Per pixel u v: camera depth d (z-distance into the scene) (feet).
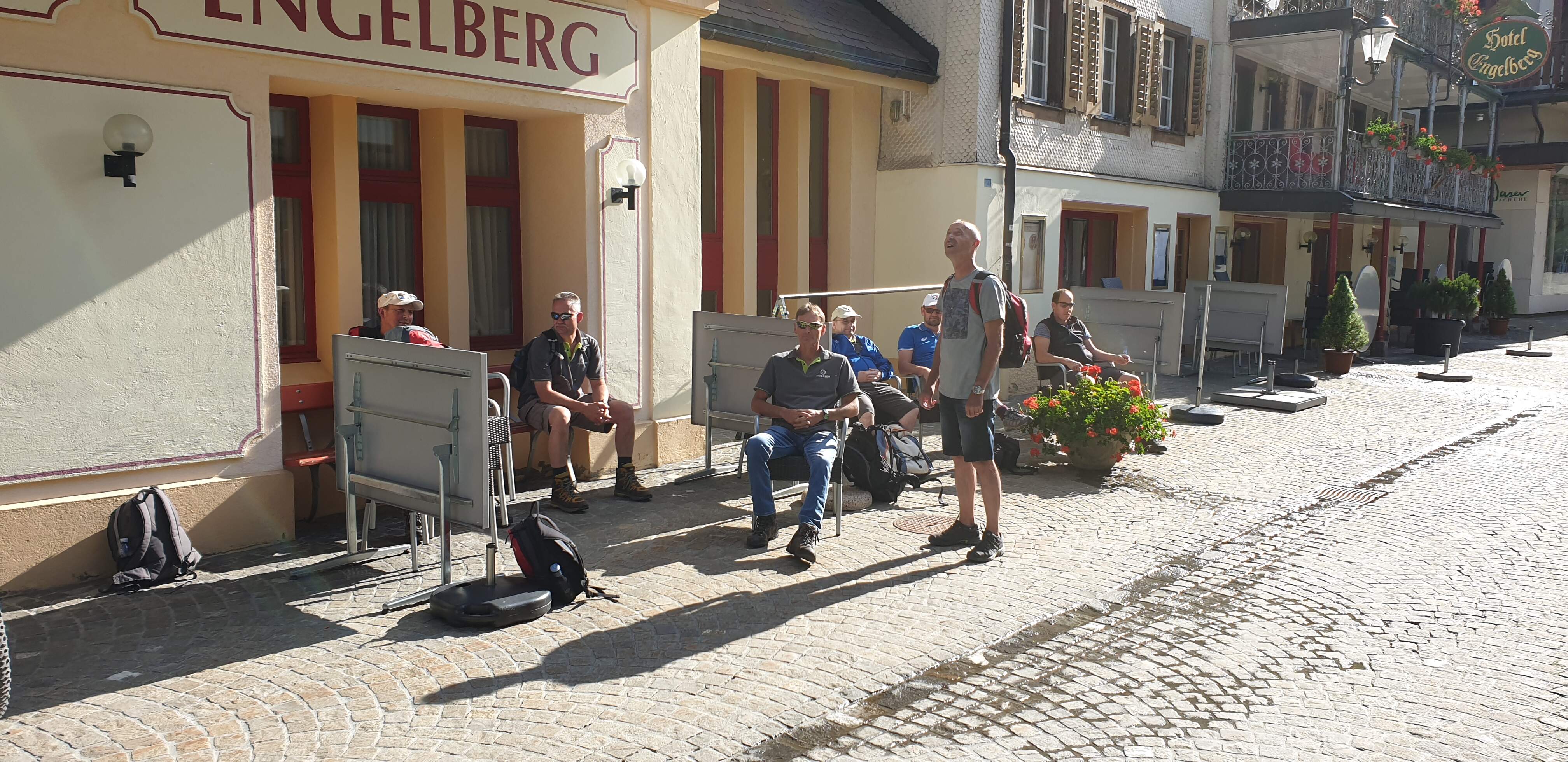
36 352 17.69
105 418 18.52
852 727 13.35
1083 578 19.40
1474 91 73.51
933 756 12.63
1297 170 53.72
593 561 19.90
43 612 16.89
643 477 26.71
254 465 20.53
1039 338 33.22
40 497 17.97
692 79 28.12
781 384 22.00
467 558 19.93
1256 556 20.98
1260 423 36.40
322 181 23.53
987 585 18.85
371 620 16.72
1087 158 45.83
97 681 14.34
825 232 41.11
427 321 26.22
